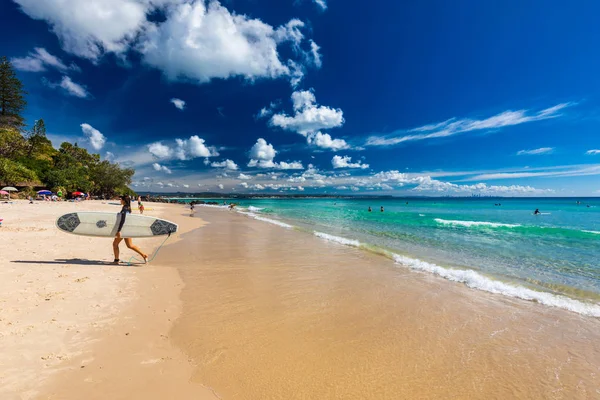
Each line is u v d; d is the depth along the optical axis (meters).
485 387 3.44
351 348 4.29
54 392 2.96
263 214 38.38
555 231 19.39
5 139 52.62
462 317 5.46
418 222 26.31
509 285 7.37
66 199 51.81
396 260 10.19
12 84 63.53
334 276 8.15
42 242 10.57
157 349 4.02
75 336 4.12
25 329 4.16
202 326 4.86
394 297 6.49
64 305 5.10
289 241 14.27
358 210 50.25
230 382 3.39
